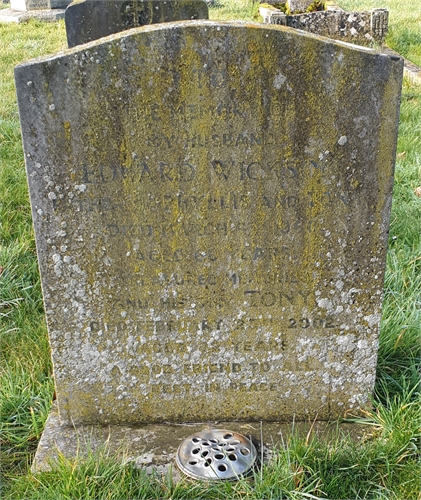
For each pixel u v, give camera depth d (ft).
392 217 7.80
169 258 5.08
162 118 4.78
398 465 5.06
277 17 13.99
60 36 17.97
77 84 4.69
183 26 4.62
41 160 4.82
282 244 5.07
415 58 14.98
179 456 5.09
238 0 22.09
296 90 4.75
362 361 5.36
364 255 5.12
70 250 5.03
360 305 5.23
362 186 4.97
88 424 5.42
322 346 5.31
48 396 5.66
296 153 4.87
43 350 6.11
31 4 20.83
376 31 14.25
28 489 4.94
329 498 4.89
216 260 5.09
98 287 5.12
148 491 4.87
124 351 5.28
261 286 5.16
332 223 5.03
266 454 5.15
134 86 4.71
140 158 4.85
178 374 5.35
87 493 4.78
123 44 4.64
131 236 5.02
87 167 4.85
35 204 4.91
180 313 5.21
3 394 5.66
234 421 5.47
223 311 5.21
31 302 6.73
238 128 4.81
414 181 8.52
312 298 5.20
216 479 4.94
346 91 4.77
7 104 11.98
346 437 5.23
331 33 14.30
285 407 5.44
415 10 20.42
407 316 6.24
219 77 4.71
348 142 4.87
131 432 5.35
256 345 5.29
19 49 16.57
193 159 4.87
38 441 5.41
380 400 5.55
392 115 4.83
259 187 4.93
